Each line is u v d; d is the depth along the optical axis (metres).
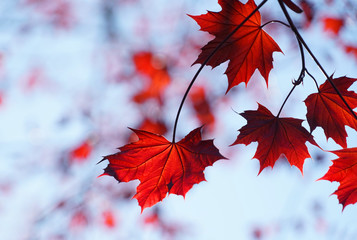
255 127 1.03
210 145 1.01
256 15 1.02
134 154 1.02
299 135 1.03
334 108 1.03
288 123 1.03
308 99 1.04
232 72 1.04
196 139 1.01
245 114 1.03
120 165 1.02
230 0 1.02
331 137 1.03
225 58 1.03
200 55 1.03
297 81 1.00
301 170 1.04
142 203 1.03
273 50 1.03
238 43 1.03
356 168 1.03
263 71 1.04
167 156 1.02
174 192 1.03
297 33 0.96
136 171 1.02
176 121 1.01
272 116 1.03
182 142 1.01
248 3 1.02
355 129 1.03
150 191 1.03
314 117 1.03
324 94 1.03
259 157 1.04
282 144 1.03
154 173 1.02
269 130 1.03
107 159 1.01
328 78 0.98
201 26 1.03
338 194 1.05
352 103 1.02
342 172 1.04
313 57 0.98
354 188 1.04
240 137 1.03
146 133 1.01
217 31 1.03
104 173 1.01
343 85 1.02
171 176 1.03
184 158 1.02
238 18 1.02
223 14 1.03
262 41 1.03
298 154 1.03
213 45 1.03
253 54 1.03
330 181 1.04
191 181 1.03
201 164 1.02
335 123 1.03
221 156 1.01
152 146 1.01
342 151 1.03
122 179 1.02
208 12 1.03
